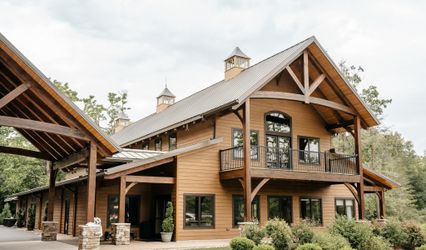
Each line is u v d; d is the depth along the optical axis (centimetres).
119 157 1642
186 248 1280
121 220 1416
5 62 952
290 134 1928
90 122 1077
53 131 1037
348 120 1981
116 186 1725
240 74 2048
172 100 2883
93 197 1089
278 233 1144
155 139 2155
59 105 1043
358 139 1873
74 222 1794
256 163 1775
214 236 1630
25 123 998
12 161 3169
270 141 1859
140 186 1803
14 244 1334
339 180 1762
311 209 1942
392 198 3025
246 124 1531
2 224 3017
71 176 2528
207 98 1941
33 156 1465
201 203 1628
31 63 967
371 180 2005
